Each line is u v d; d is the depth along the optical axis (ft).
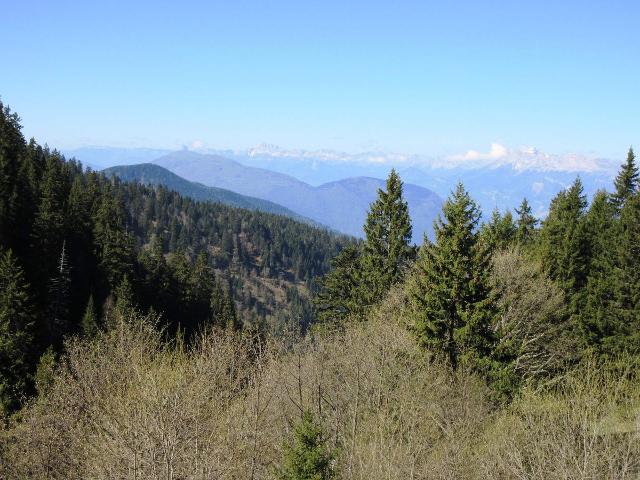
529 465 38.96
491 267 69.62
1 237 173.17
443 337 67.36
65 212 217.97
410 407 50.21
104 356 54.44
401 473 41.45
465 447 43.42
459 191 70.03
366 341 63.57
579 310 99.14
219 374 50.14
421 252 75.20
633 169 151.12
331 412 52.80
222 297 251.19
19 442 48.60
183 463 34.53
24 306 138.00
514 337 67.97
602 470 34.09
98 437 42.47
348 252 127.95
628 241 99.66
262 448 43.29
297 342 56.29
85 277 205.46
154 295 210.18
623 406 39.37
